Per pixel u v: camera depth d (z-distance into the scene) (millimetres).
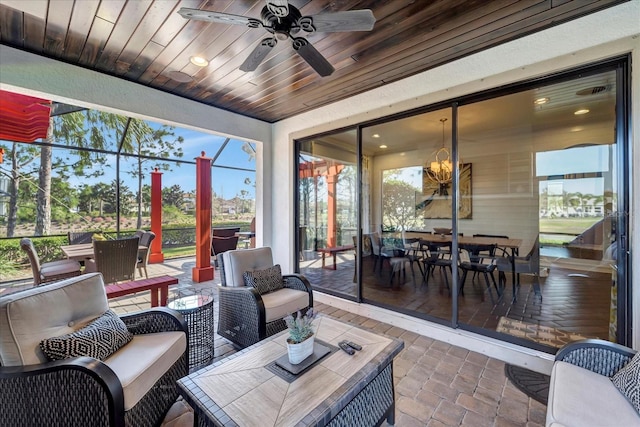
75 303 1681
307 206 4352
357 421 1415
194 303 2414
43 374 1257
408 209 6379
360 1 1872
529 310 3189
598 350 1489
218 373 1450
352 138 3738
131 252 3637
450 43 2402
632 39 1896
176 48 2441
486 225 5773
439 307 3314
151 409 1540
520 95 2988
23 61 2449
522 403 1853
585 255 3590
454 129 2820
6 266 5340
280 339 1851
